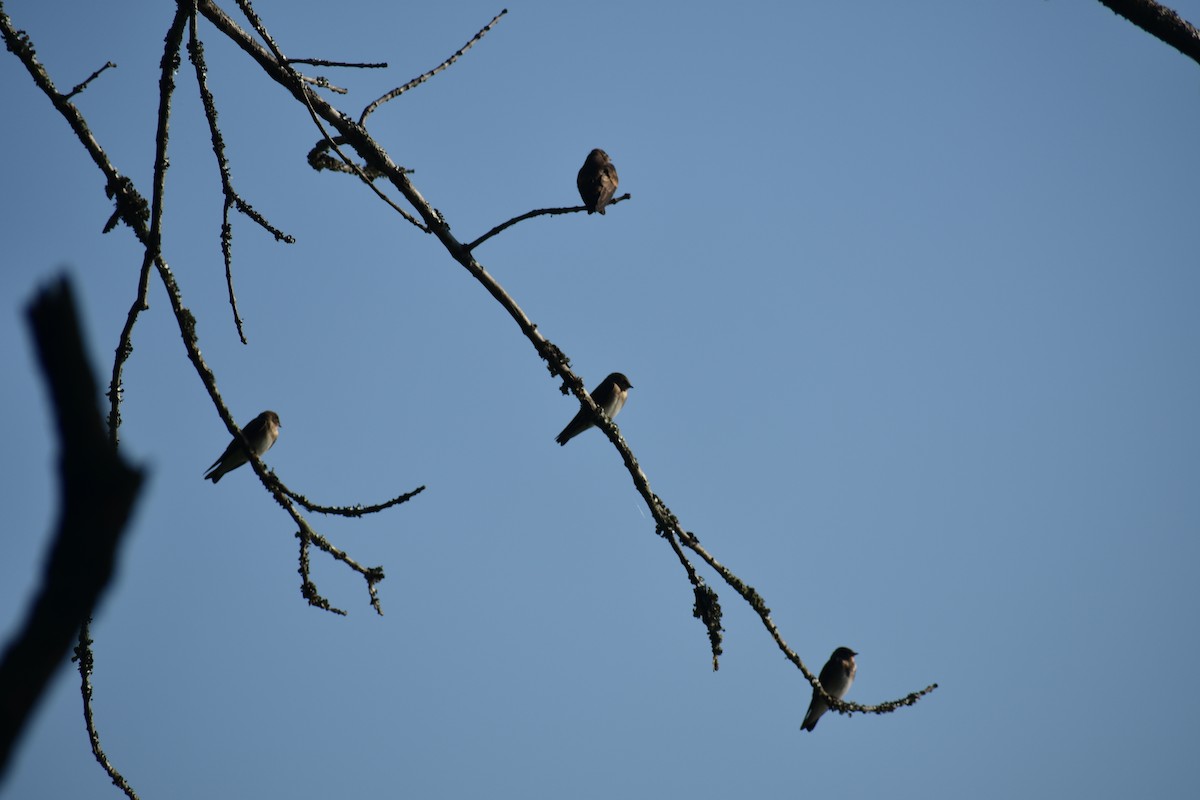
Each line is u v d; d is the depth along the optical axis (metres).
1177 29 8.64
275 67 11.34
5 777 2.32
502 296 11.55
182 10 10.35
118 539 2.39
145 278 10.58
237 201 10.81
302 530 10.16
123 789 10.49
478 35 12.08
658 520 11.41
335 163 12.52
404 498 10.08
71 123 10.99
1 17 10.83
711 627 11.32
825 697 11.34
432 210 11.52
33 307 2.35
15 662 2.33
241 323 10.92
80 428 2.37
